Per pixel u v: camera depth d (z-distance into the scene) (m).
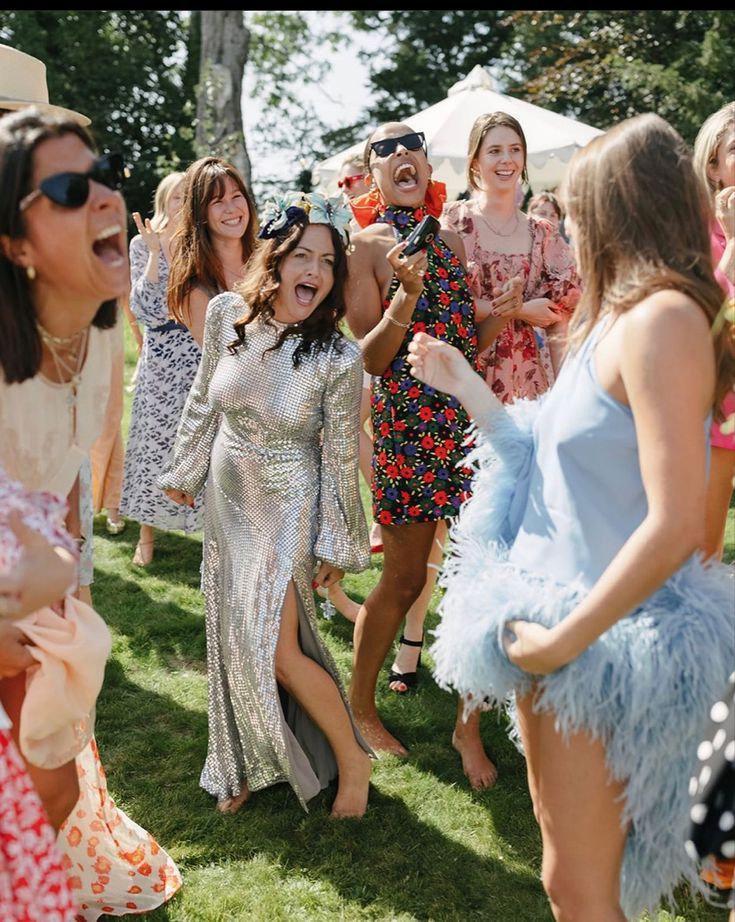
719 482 2.92
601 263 1.81
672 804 1.83
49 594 1.69
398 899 2.61
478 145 3.71
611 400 1.77
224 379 2.85
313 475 2.92
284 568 2.86
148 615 4.41
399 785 3.13
